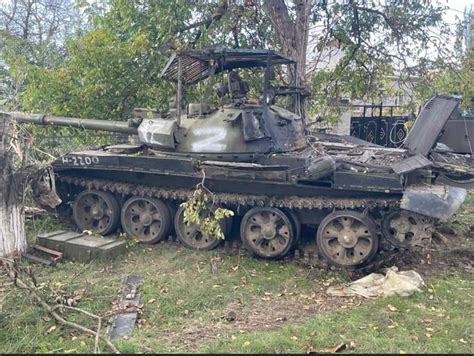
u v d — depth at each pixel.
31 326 6.00
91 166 9.49
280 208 8.65
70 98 12.74
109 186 9.62
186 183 9.30
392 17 13.60
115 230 9.96
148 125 9.59
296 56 12.37
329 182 8.19
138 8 12.70
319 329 5.98
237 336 5.88
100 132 13.02
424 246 8.14
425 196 7.46
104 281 7.54
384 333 5.99
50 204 8.90
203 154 8.99
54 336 5.84
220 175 8.68
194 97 12.19
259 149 8.70
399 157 8.63
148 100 13.43
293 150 9.24
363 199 8.11
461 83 12.80
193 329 6.15
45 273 7.81
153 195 9.36
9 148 7.93
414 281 7.38
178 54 8.99
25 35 20.28
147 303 6.79
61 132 12.71
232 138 8.78
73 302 6.65
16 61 12.95
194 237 9.30
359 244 8.14
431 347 5.57
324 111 14.73
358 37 13.98
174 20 12.50
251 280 7.81
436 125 8.70
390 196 8.02
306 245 9.12
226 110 9.08
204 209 9.02
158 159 9.04
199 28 13.09
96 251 8.41
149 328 6.16
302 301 7.07
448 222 10.56
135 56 12.61
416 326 6.16
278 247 8.63
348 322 6.17
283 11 12.47
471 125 12.34
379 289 7.28
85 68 12.40
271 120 9.04
